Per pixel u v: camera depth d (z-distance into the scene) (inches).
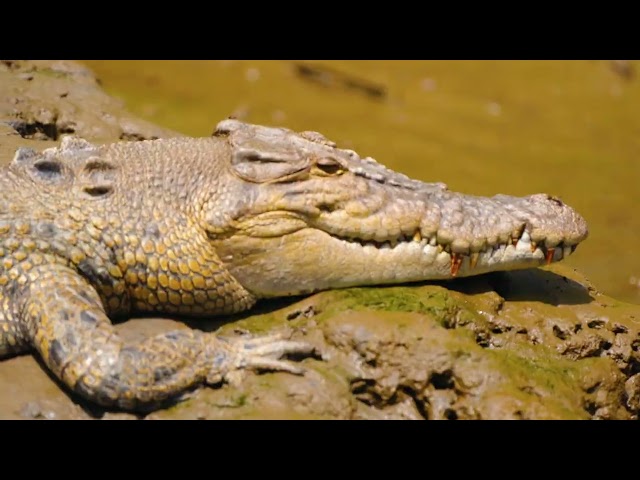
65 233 625.3
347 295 640.4
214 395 592.1
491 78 1807.3
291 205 629.0
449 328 634.2
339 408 589.3
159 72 1600.6
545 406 597.3
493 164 1425.9
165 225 636.1
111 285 631.8
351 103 1611.7
